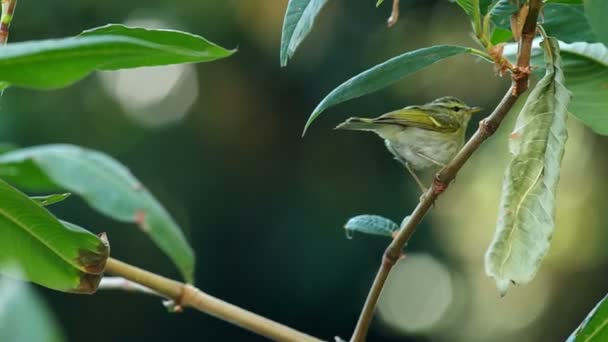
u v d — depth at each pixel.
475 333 15.38
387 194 16.33
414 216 2.99
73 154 2.43
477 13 2.86
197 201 16.36
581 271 15.05
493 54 2.86
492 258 2.62
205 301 2.97
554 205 2.62
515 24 2.81
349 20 16.11
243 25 16.61
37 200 2.94
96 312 15.74
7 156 2.28
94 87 15.55
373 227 3.38
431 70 15.30
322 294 15.81
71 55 2.00
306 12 2.89
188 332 16.31
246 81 16.81
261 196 16.77
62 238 2.78
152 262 15.38
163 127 16.47
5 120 14.00
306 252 16.16
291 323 16.12
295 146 16.70
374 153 16.33
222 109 16.88
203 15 16.23
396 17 3.02
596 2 2.32
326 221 16.33
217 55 2.29
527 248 2.61
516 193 2.65
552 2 3.25
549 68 2.78
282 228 16.48
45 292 15.18
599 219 14.73
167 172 16.27
